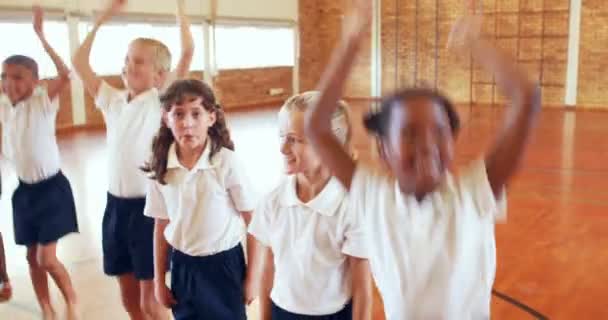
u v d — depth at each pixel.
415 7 12.54
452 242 1.08
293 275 1.41
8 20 8.41
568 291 2.91
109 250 2.19
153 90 2.16
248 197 1.80
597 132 8.34
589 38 11.09
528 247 3.59
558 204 4.62
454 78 12.34
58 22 9.11
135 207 2.12
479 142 7.29
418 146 1.01
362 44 1.05
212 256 1.77
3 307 2.70
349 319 1.44
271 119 10.23
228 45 12.34
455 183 1.09
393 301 1.14
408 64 12.79
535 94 1.05
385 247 1.12
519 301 2.79
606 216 4.27
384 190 1.13
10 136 2.46
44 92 2.48
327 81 1.07
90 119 9.82
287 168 1.37
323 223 1.36
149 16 10.41
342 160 1.17
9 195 4.93
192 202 1.74
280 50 13.70
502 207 1.12
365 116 1.14
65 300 2.59
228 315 1.78
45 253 2.49
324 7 13.65
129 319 2.58
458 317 1.12
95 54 9.65
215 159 1.75
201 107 1.71
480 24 1.15
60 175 2.55
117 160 2.13
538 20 11.41
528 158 6.50
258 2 12.88
